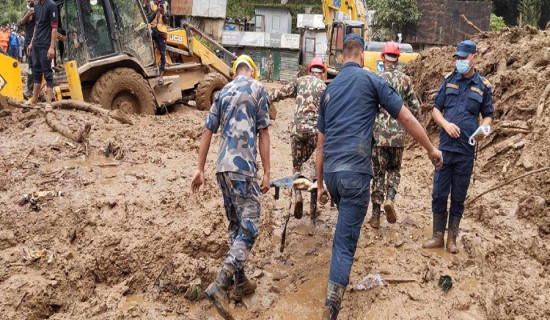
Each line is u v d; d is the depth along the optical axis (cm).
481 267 456
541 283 405
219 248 455
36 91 864
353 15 2064
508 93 768
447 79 491
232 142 373
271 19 4312
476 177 664
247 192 371
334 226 559
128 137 758
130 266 423
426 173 760
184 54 1241
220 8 3938
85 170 599
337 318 380
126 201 492
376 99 370
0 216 461
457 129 466
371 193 595
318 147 399
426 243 502
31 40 939
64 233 448
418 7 3450
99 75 1018
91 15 987
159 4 1128
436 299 397
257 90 383
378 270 445
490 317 376
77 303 386
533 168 614
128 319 370
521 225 520
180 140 782
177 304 394
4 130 722
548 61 753
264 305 400
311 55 3838
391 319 370
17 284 375
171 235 450
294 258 481
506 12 4819
